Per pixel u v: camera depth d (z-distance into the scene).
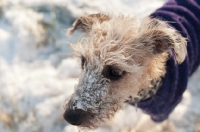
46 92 0.55
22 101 0.54
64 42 0.63
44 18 0.67
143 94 0.42
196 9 0.48
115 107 0.39
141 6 0.69
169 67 0.42
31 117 0.52
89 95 0.36
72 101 0.37
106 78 0.37
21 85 0.56
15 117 0.53
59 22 0.66
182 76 0.43
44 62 0.61
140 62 0.39
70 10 0.67
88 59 0.38
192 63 0.46
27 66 0.60
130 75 0.38
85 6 0.68
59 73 0.58
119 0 0.71
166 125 0.53
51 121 0.52
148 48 0.39
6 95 0.55
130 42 0.38
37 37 0.64
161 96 0.42
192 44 0.46
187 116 0.54
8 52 0.62
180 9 0.47
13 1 0.71
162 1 0.70
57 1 0.68
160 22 0.40
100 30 0.40
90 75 0.37
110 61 0.37
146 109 0.44
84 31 0.45
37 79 0.57
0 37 0.64
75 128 0.51
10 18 0.67
